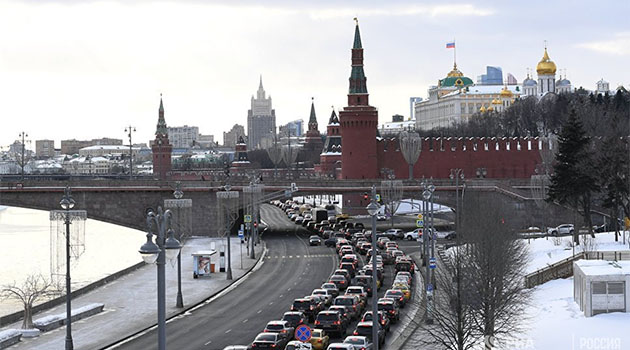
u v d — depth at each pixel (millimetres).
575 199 156750
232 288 133125
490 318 80188
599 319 86062
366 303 115250
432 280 126812
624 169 152125
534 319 91938
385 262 164875
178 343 89812
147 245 43312
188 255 179000
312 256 176000
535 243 165125
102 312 111250
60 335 95812
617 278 88125
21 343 91562
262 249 190625
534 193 198375
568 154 157625
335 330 91312
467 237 121312
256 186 191125
